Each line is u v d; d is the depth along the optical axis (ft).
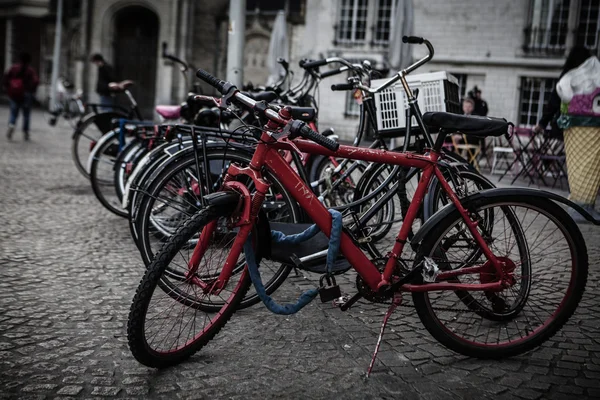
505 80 66.54
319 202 9.86
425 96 14.06
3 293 12.51
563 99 21.63
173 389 8.87
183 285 9.89
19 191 24.45
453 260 10.28
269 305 9.81
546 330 10.28
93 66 115.85
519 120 66.80
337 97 74.49
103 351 10.03
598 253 16.99
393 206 12.92
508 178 35.78
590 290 13.79
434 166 10.19
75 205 22.29
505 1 65.87
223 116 16.98
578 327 11.66
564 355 10.42
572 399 8.90
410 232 11.24
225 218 9.64
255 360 9.94
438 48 68.54
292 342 10.70
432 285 9.99
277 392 8.89
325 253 10.28
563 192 29.99
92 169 20.01
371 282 10.09
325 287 10.18
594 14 63.46
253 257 9.77
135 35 116.37
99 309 11.93
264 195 9.56
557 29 64.85
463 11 67.21
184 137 14.66
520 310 10.88
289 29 97.04
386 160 10.09
